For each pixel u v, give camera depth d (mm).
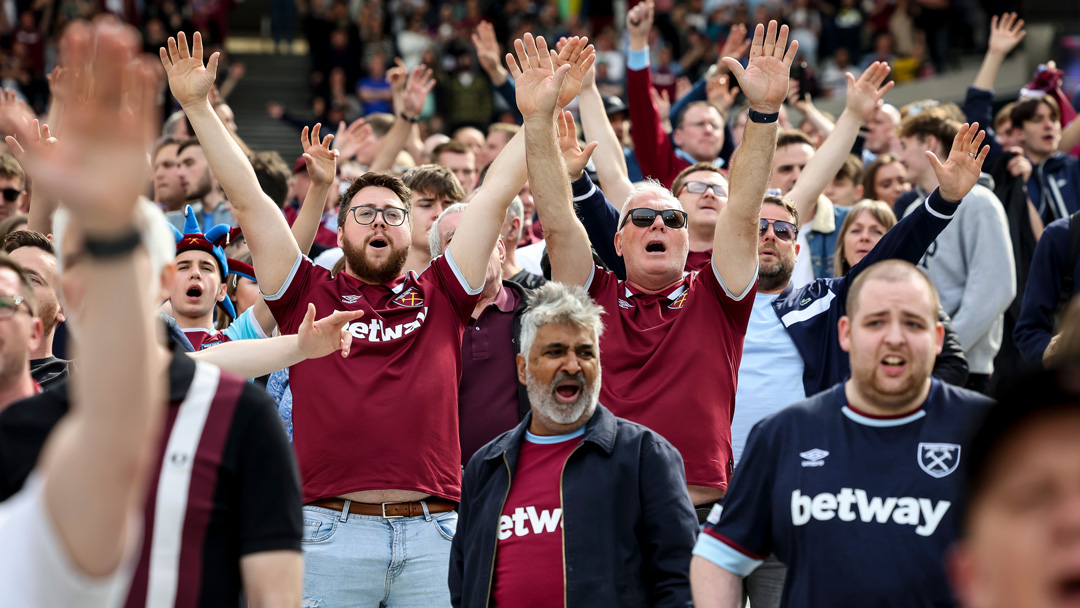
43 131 19469
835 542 10680
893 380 10805
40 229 20188
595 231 18547
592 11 72125
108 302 5672
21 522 5961
